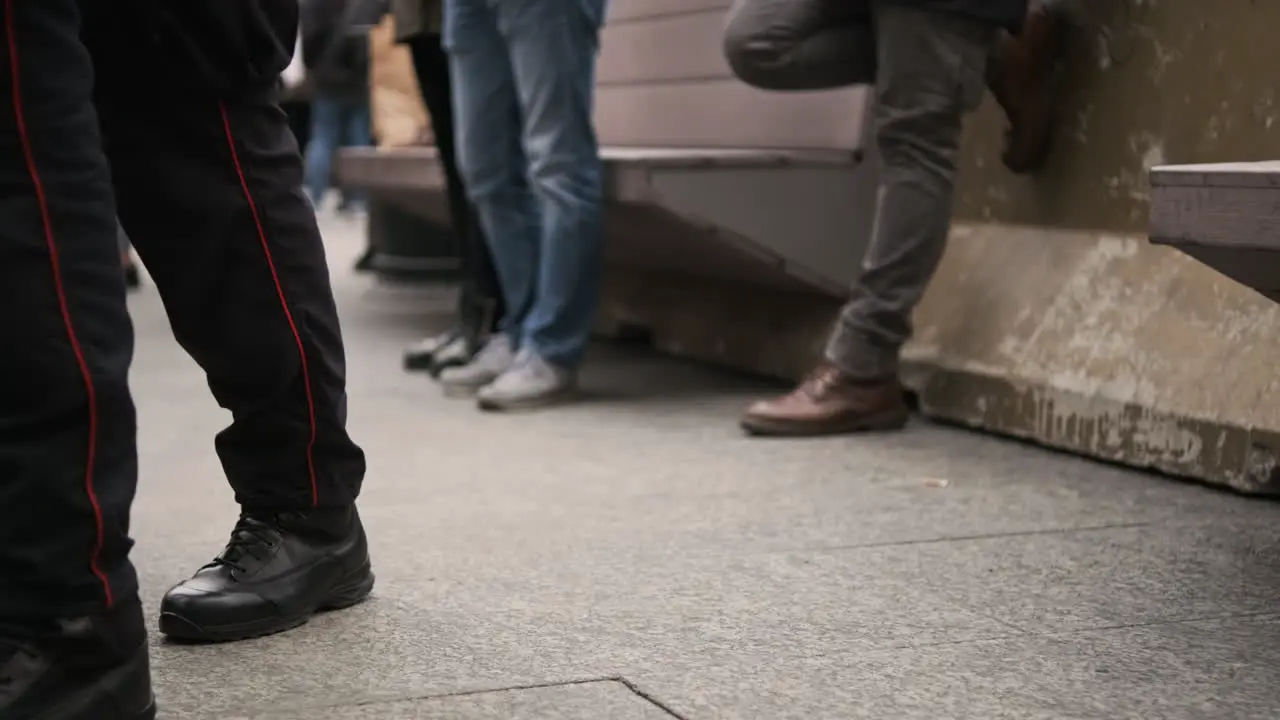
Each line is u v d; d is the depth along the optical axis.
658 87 4.09
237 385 1.52
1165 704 1.34
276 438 1.57
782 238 3.32
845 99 3.39
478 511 2.20
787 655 1.49
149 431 2.96
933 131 2.69
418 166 4.32
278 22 1.47
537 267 3.46
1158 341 2.50
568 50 3.08
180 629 1.53
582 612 1.66
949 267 3.10
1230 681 1.41
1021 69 2.83
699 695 1.37
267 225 1.46
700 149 3.90
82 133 1.13
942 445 2.72
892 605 1.68
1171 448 2.39
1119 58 2.72
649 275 4.30
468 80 3.31
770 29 2.75
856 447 2.70
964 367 2.88
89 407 1.12
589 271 3.24
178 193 1.42
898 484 2.38
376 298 5.58
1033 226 2.96
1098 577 1.80
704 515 2.16
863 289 2.81
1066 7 2.85
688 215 3.23
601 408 3.21
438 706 1.34
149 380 3.66
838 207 3.37
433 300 5.52
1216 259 1.54
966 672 1.44
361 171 4.79
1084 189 2.81
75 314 1.11
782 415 2.81
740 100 3.74
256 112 1.45
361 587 1.70
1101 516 2.15
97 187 1.14
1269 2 2.42
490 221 3.41
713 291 3.98
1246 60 2.46
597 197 3.22
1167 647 1.52
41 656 1.14
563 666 1.46
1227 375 2.34
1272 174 1.44
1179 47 2.59
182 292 1.46
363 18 4.59
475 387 3.40
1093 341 2.63
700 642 1.54
